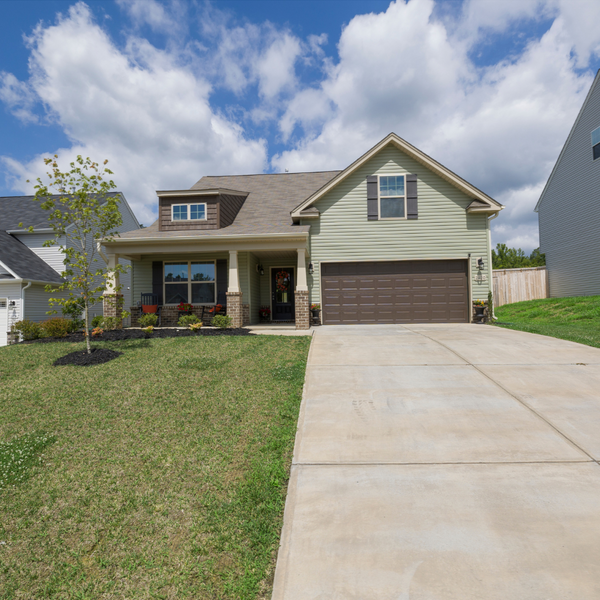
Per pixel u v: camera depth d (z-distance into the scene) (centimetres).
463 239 1398
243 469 399
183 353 838
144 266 1505
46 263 1842
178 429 493
